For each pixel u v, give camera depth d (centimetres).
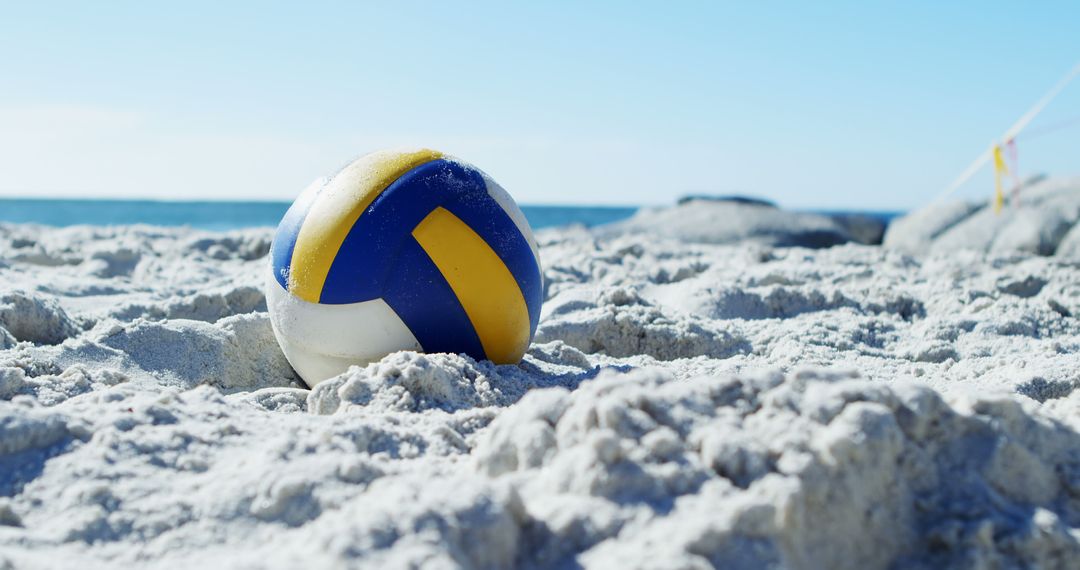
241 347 91
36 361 83
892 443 53
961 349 106
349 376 74
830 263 199
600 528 48
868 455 52
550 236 276
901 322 124
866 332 114
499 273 81
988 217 336
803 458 50
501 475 55
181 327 90
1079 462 56
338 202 81
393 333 80
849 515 50
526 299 84
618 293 121
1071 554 51
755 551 47
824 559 49
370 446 62
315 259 80
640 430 52
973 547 50
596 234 356
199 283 156
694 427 53
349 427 62
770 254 210
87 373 79
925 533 52
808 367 57
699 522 47
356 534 45
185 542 51
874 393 54
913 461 53
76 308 121
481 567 47
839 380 57
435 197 81
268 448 57
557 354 94
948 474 54
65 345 86
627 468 50
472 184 83
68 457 56
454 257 80
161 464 57
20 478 55
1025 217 324
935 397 56
